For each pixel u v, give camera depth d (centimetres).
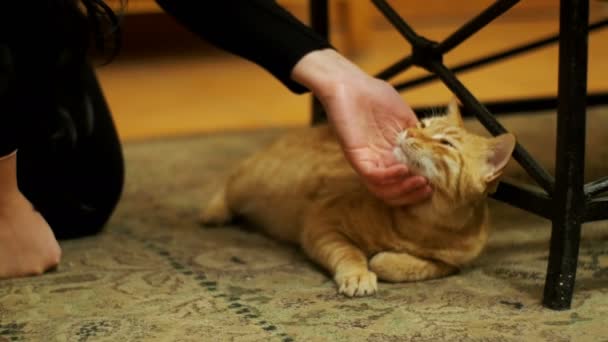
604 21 160
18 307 112
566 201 109
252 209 146
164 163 183
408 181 118
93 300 114
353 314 110
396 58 291
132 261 128
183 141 201
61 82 122
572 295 112
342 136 119
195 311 111
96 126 135
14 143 116
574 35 106
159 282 120
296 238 137
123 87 265
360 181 132
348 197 130
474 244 124
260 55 124
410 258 121
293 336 104
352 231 126
